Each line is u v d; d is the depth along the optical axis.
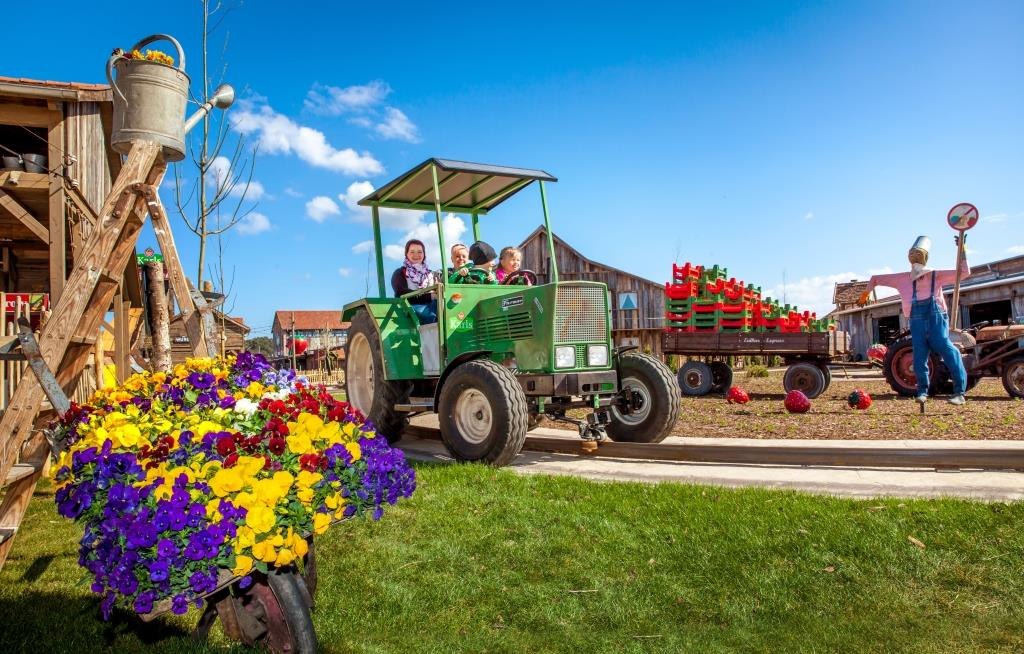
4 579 3.17
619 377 6.20
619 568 3.15
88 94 7.10
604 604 2.82
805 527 3.40
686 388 11.33
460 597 2.91
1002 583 2.82
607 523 3.63
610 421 6.22
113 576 1.87
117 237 2.84
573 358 5.53
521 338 5.70
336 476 2.13
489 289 6.30
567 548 3.36
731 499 3.88
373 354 6.70
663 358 20.86
